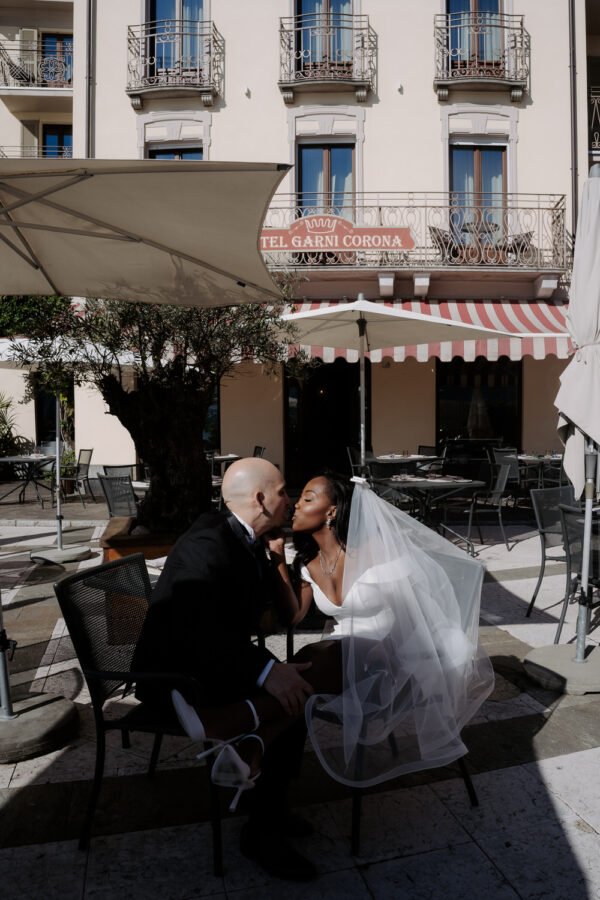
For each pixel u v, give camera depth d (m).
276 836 2.44
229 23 14.00
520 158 14.00
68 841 2.56
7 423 16.64
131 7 14.05
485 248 13.36
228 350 5.90
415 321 7.48
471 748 3.28
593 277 4.57
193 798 2.87
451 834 2.60
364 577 2.58
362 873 2.38
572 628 5.12
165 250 3.57
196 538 2.51
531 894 2.27
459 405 14.34
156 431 5.59
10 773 3.09
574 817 2.70
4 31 17.19
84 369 5.88
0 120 17.31
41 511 11.47
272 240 12.98
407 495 8.24
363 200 13.98
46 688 4.07
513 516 10.77
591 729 3.46
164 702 2.56
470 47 13.95
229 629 2.52
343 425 14.62
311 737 2.39
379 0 13.92
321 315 6.98
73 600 2.62
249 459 2.66
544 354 11.74
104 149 14.09
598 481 4.49
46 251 3.80
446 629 2.68
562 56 14.00
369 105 13.97
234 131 14.01
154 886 2.32
